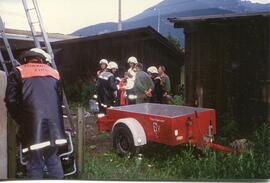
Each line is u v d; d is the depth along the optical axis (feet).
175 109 21.48
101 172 15.60
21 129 12.38
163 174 16.16
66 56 36.99
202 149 18.33
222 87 24.97
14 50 30.30
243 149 18.26
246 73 24.09
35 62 12.76
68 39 36.19
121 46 37.99
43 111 12.14
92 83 31.86
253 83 23.85
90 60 37.14
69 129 15.08
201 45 25.66
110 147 21.18
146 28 36.96
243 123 23.98
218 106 25.11
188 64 26.21
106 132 23.29
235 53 24.44
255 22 23.36
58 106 12.53
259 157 16.52
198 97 25.81
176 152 19.53
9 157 13.15
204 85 25.64
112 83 25.55
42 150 12.09
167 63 40.42
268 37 23.24
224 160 16.38
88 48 37.11
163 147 20.02
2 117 12.87
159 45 39.47
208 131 18.69
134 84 25.86
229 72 24.72
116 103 26.03
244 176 15.17
